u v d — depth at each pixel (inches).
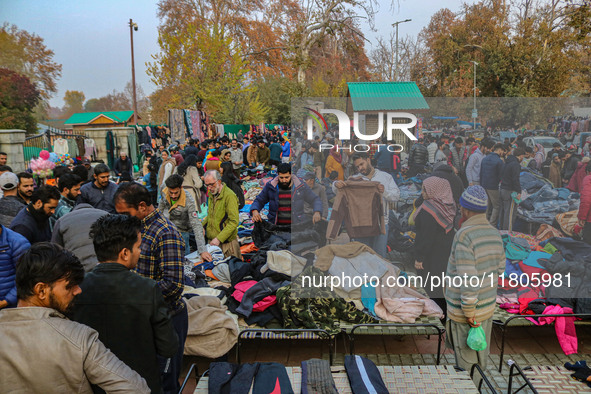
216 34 1131.9
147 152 414.9
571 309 154.8
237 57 1147.3
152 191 373.7
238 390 104.3
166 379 112.4
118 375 66.3
